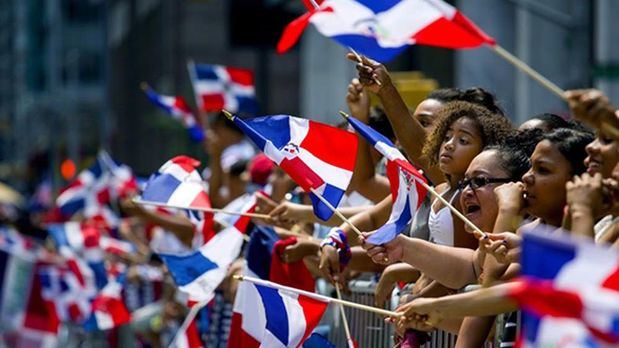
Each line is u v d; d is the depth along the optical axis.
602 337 7.30
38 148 86.56
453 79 41.50
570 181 10.63
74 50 96.88
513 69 37.47
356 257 14.31
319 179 12.88
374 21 10.98
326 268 13.49
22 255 31.75
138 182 29.30
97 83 95.75
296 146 12.93
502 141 12.39
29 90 99.31
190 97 70.56
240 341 13.76
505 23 37.56
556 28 33.59
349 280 15.68
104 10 96.19
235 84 25.20
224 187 22.80
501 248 10.45
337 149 12.96
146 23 84.31
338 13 11.24
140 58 87.38
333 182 12.91
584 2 29.41
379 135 11.69
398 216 11.62
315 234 17.72
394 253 11.57
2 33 112.31
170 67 73.31
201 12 73.31
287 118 13.02
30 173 75.44
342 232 13.56
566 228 9.66
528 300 7.40
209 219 16.98
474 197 11.80
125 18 96.81
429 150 12.88
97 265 28.98
